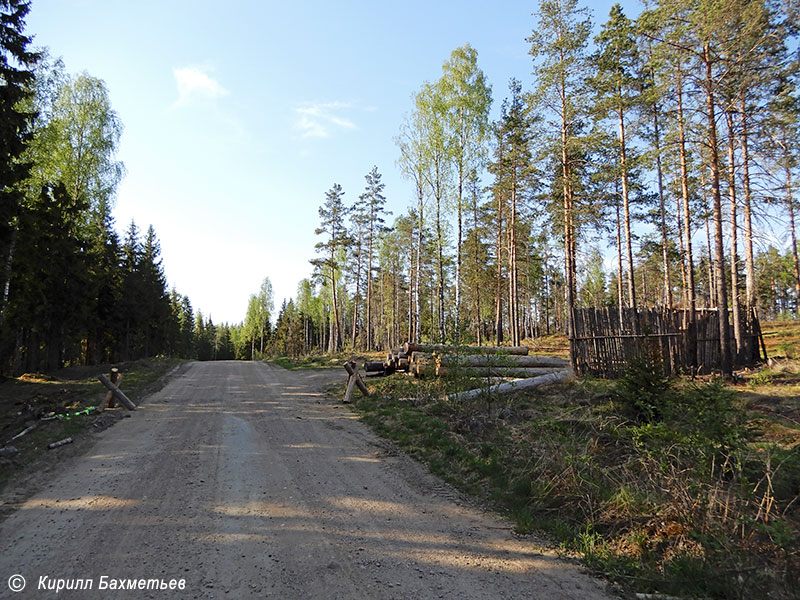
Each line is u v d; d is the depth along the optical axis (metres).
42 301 22.22
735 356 14.24
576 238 20.11
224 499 5.39
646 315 13.20
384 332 55.53
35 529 4.57
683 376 12.02
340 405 12.38
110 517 4.86
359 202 37.22
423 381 13.91
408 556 4.03
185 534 4.43
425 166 22.69
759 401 9.01
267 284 76.69
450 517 4.96
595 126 19.30
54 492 5.66
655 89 15.07
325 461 7.08
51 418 10.02
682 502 4.30
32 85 18.55
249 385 17.41
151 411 11.41
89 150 22.98
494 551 4.15
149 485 5.89
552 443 6.57
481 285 34.09
